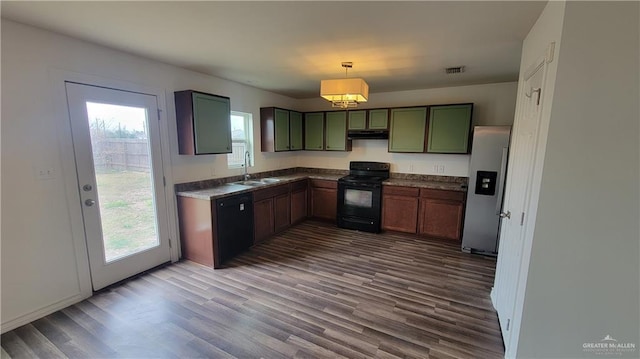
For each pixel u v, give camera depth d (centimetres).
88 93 243
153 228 308
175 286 274
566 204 141
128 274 286
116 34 221
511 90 389
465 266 323
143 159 293
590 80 131
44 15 187
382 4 170
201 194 315
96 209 255
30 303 218
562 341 153
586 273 144
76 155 239
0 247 202
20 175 208
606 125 132
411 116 428
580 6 128
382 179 461
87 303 244
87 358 183
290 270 311
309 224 486
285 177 484
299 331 210
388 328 214
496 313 233
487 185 349
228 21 195
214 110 336
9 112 201
